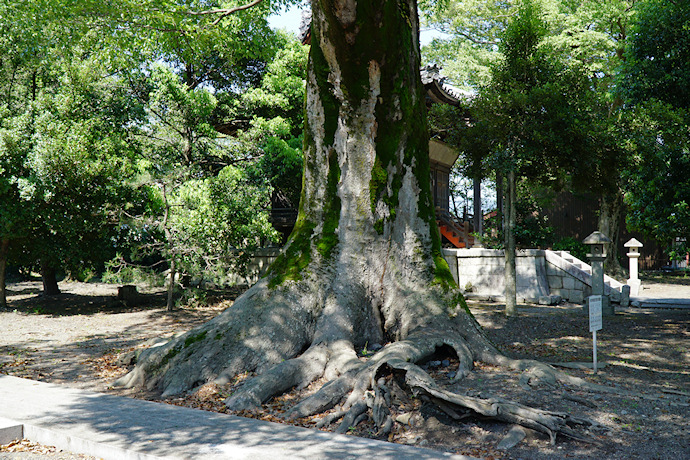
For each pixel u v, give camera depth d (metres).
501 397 5.79
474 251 18.48
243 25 16.09
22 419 5.36
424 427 5.35
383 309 7.82
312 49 7.88
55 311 16.25
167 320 13.91
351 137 7.87
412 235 8.01
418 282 7.83
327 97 7.91
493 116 13.33
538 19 13.81
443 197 25.88
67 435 4.90
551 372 6.56
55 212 14.67
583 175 13.74
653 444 4.81
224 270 15.97
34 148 13.92
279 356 7.05
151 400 6.45
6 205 14.04
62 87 15.44
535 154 13.29
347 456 4.35
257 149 18.08
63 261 16.64
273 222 21.19
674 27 11.47
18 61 15.73
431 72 19.75
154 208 16.02
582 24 23.67
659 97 11.87
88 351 9.77
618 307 16.31
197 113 17.02
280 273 7.74
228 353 6.98
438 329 7.32
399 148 7.96
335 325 7.34
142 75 17.14
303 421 5.62
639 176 11.21
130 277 15.88
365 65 7.29
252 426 5.17
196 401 6.26
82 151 14.25
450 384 6.31
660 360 8.88
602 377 6.95
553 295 16.97
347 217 7.91
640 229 11.53
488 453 4.75
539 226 18.88
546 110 12.81
